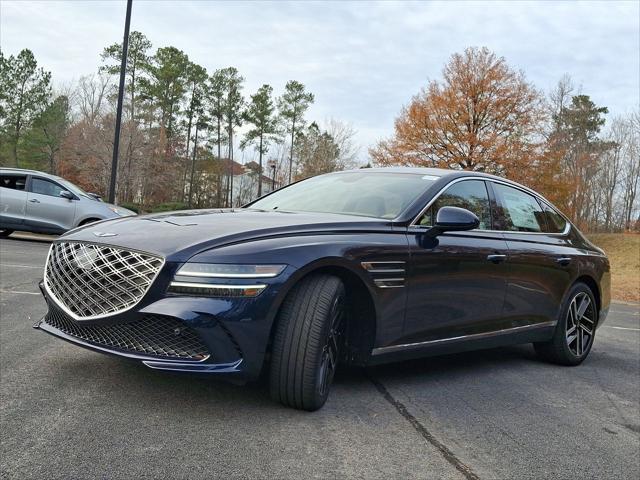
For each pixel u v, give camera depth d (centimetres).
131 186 4328
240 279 281
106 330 290
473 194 437
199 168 6147
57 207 1255
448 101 2914
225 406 309
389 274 344
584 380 463
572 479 266
